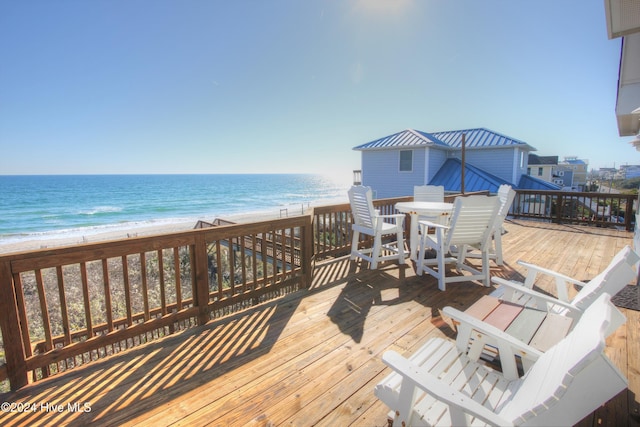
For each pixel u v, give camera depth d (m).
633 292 3.59
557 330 1.84
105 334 2.31
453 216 3.51
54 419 1.72
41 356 2.04
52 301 6.54
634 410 1.77
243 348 2.44
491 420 0.98
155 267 8.59
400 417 1.27
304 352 2.38
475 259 4.99
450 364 1.64
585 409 0.90
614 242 6.02
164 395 1.92
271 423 1.69
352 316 2.98
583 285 2.37
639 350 2.39
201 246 2.80
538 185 14.30
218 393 1.93
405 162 14.95
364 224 4.63
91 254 2.19
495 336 1.58
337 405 1.82
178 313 2.70
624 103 4.66
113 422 1.70
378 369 2.16
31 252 1.96
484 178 13.10
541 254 5.20
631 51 4.28
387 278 4.05
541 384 1.14
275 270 3.43
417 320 2.90
